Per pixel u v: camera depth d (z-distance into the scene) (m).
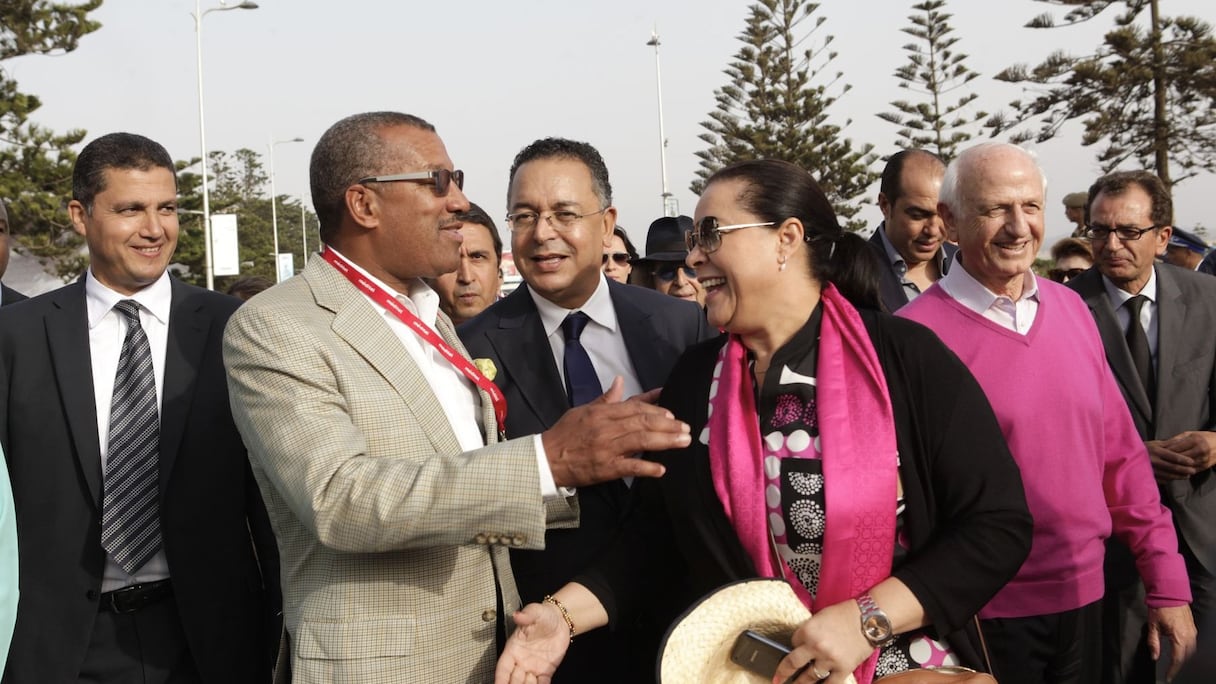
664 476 2.56
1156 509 3.31
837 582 2.26
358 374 2.46
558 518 2.84
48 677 3.10
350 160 2.59
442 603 2.49
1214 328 4.02
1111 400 3.28
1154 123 29.94
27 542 3.17
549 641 2.48
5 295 5.14
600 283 3.48
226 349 2.50
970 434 2.29
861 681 2.22
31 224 29.36
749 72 36.50
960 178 3.19
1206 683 1.69
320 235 2.71
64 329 3.31
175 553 3.19
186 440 3.26
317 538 2.32
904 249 4.50
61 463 3.20
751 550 2.32
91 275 3.42
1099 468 3.16
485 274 4.76
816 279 2.47
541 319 3.44
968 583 2.22
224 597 3.26
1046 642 3.07
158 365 3.39
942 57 34.75
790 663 2.13
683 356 2.69
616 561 2.64
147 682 3.20
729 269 2.42
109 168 3.30
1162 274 4.11
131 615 3.20
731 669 2.22
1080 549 3.07
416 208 2.59
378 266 2.63
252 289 7.22
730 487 2.35
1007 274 3.11
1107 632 3.90
